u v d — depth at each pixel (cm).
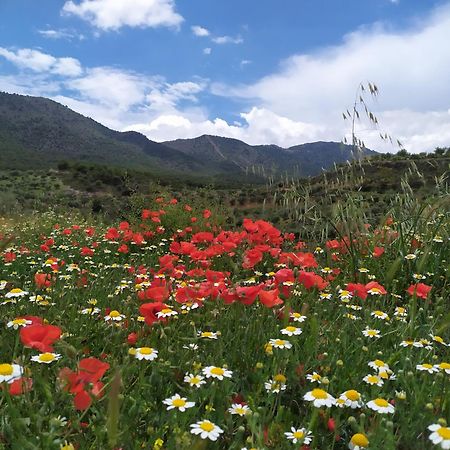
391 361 256
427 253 404
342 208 532
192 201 1165
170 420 198
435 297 417
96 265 628
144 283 403
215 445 191
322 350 284
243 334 288
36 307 340
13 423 171
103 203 1747
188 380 223
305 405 226
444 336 314
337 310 353
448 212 533
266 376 236
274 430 184
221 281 327
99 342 297
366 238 522
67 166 6119
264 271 533
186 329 301
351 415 215
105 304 381
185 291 314
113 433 146
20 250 689
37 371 208
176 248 563
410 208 539
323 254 568
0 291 411
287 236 628
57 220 1241
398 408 208
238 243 584
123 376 220
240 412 205
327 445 197
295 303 347
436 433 169
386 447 174
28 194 3984
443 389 224
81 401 186
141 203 1288
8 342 262
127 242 805
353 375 244
